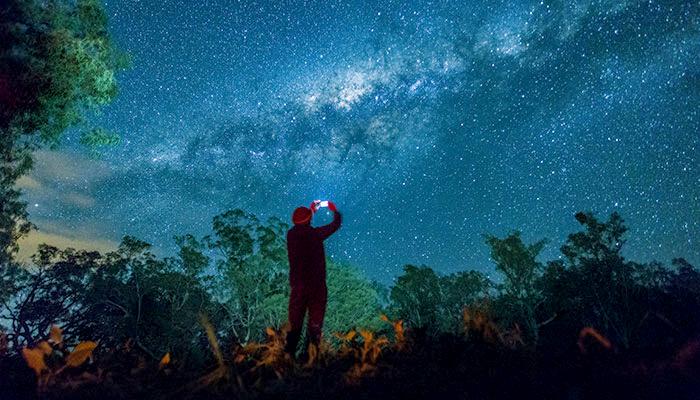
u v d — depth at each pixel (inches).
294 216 153.6
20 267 669.3
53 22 435.5
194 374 82.2
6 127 438.9
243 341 739.4
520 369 67.5
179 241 801.6
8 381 83.0
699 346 62.8
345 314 762.8
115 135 515.8
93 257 765.3
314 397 68.0
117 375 82.8
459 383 65.2
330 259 804.6
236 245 805.2
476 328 85.4
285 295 770.8
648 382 56.7
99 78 472.4
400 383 68.7
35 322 708.7
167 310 745.0
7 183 496.1
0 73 401.7
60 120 474.9
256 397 68.9
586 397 56.7
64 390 73.4
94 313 737.6
